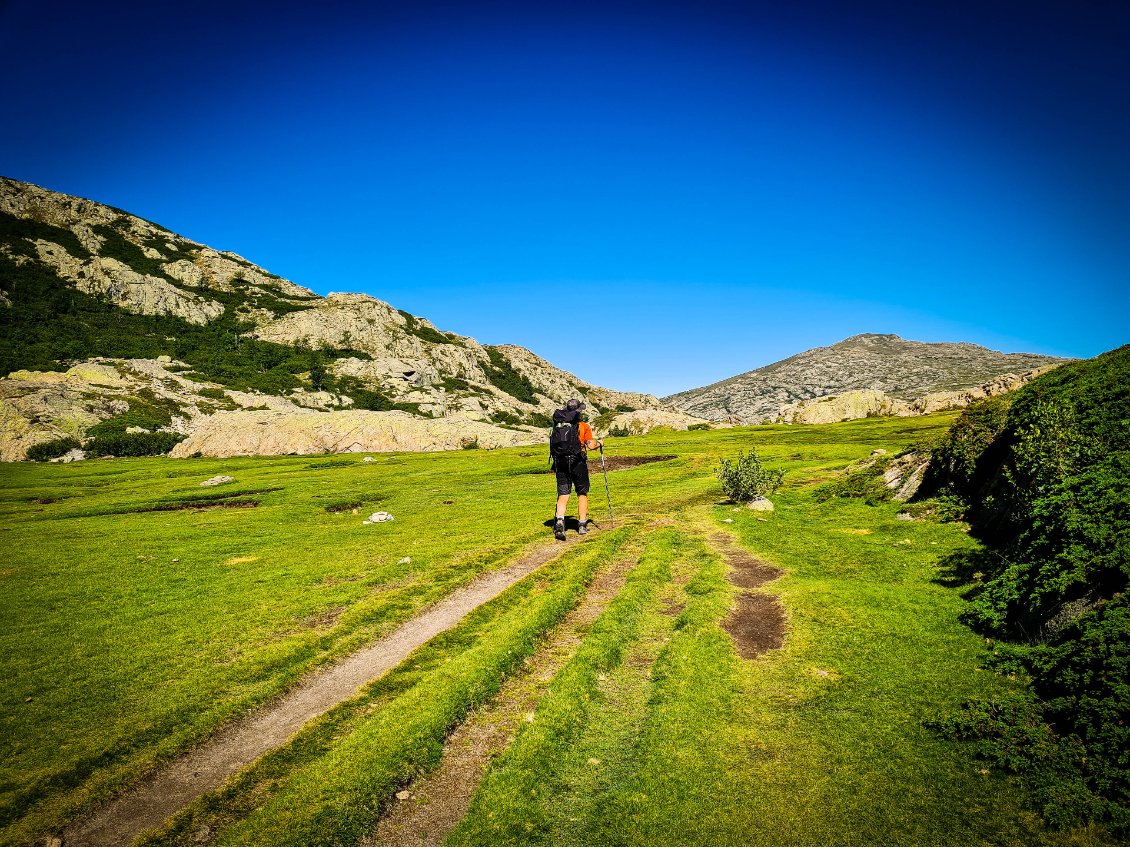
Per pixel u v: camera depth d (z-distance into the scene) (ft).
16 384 423.23
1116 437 40.09
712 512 74.79
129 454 376.89
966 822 18.94
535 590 45.39
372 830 20.76
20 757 25.41
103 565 61.98
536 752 24.17
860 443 191.11
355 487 136.67
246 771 24.03
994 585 34.37
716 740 24.27
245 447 298.56
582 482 62.49
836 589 39.88
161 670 34.01
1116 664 22.30
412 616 41.57
